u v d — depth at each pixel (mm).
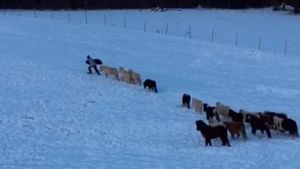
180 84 41938
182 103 34531
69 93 35344
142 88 38719
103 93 36219
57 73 40219
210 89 41312
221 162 22688
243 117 29609
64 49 49531
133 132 28000
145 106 34000
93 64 41281
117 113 31750
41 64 42312
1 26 56031
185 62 50844
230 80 45312
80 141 25625
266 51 59438
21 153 22188
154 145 25672
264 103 37656
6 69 39594
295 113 34938
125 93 36844
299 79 47812
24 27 57000
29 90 35094
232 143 26500
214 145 26031
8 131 26203
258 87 42969
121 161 21719
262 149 25406
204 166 21781
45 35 54531
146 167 20953
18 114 29578
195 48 56438
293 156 24281
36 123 28250
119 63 47250
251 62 53062
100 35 58344
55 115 30109
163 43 57562
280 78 47719
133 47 54594
